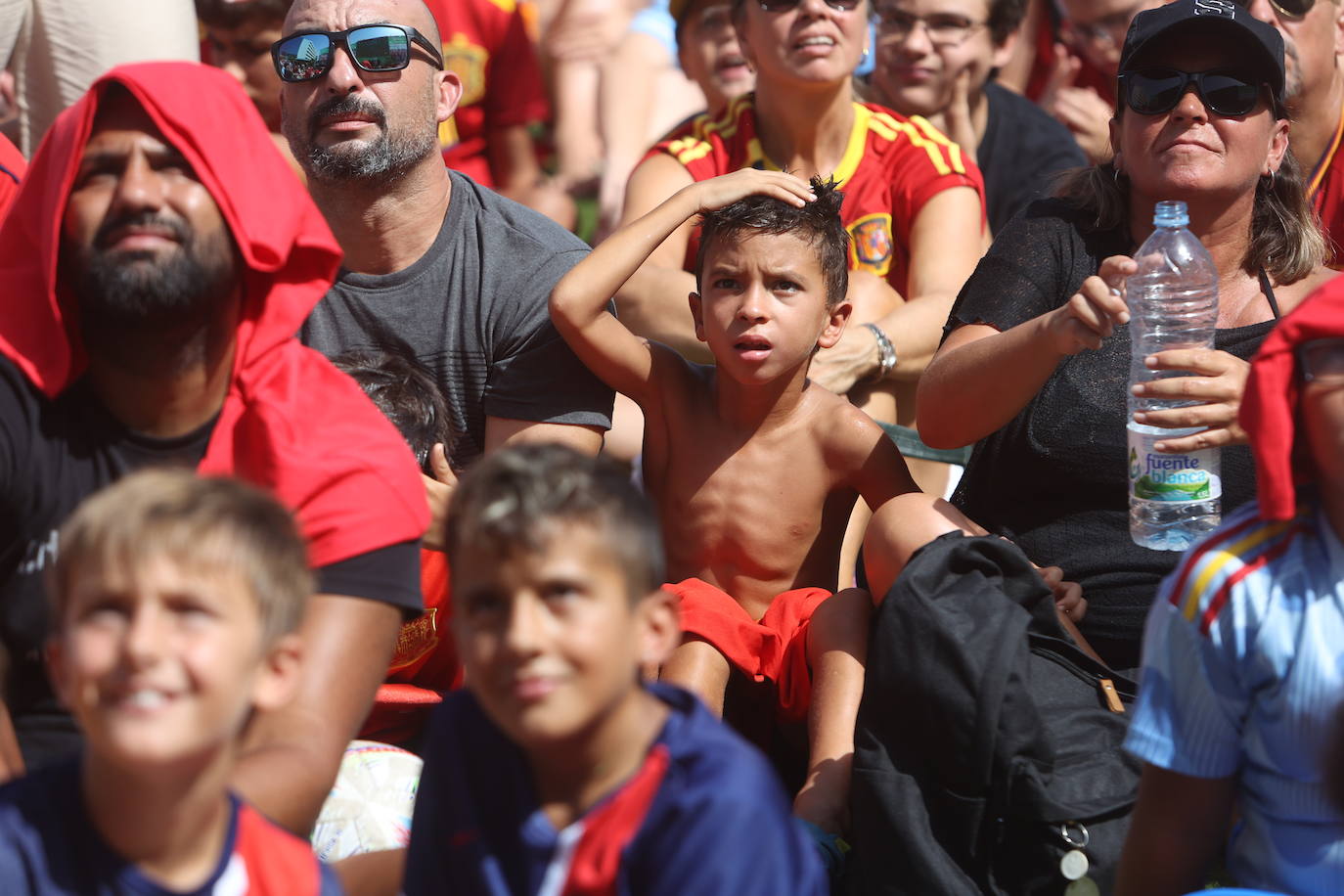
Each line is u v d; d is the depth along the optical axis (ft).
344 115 46.50
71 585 25.89
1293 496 29.43
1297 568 30.12
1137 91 44.80
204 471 34.24
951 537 40.60
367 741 41.47
